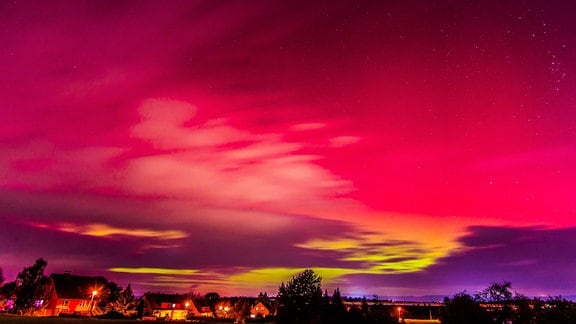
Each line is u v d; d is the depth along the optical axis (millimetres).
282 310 23125
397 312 43594
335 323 22156
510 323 22781
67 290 71562
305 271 23922
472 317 22406
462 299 23188
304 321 22406
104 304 72812
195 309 93625
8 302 57312
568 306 21234
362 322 22516
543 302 22172
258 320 40531
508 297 23688
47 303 69250
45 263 59500
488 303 24078
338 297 23328
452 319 22781
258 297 98438
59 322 29328
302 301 23188
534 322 22000
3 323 27469
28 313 57094
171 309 89500
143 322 31781
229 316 88438
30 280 58031
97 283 76125
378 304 24141
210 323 35250
